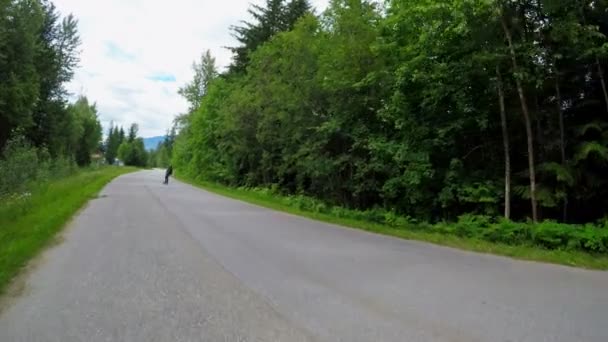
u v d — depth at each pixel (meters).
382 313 5.02
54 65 48.53
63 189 20.89
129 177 46.50
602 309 5.29
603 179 12.44
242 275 6.66
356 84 16.95
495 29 12.38
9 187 19.72
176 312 4.91
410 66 14.60
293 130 23.22
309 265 7.51
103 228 11.06
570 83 12.91
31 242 8.53
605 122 12.41
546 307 5.34
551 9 11.41
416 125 15.22
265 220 13.94
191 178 48.56
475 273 7.20
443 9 12.75
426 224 13.45
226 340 4.14
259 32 36.22
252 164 32.34
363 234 11.70
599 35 11.05
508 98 13.98
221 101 41.75
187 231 10.89
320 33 21.80
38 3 37.06
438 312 5.09
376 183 17.56
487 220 12.25
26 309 4.95
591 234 9.44
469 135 15.23
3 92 32.78
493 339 4.29
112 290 5.73
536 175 13.19
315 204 18.45
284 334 4.32
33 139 47.19
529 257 8.63
